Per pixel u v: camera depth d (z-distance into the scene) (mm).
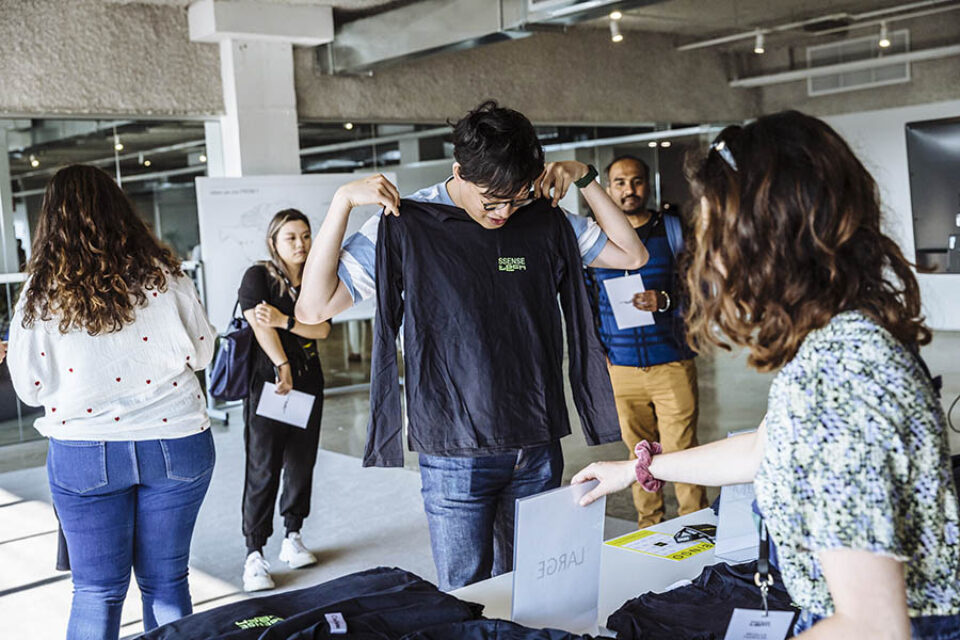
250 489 4211
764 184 1082
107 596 2637
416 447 2371
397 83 9008
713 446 1661
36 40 6941
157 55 7539
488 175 2131
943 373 8242
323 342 9445
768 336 1111
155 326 2623
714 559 2227
